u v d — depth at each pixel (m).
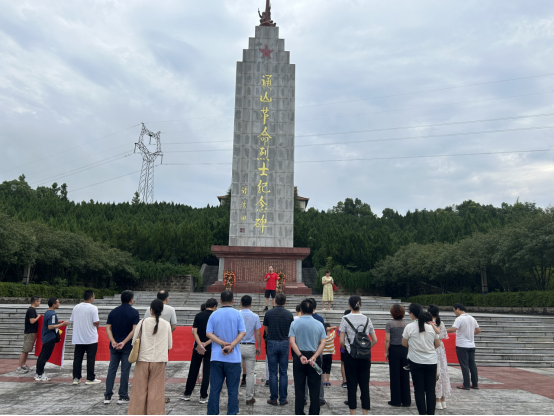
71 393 7.76
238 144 28.61
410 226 55.31
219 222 41.16
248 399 7.36
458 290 32.56
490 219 49.03
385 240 37.34
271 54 29.80
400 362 7.49
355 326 6.50
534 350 14.05
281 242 27.61
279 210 27.97
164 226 38.00
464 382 9.09
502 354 13.72
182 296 23.56
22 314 15.02
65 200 57.00
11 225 23.69
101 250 30.83
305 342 6.29
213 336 6.25
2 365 11.16
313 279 36.88
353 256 36.84
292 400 7.78
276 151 28.62
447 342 12.71
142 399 5.84
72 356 12.38
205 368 7.40
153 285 33.12
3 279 27.06
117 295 23.61
